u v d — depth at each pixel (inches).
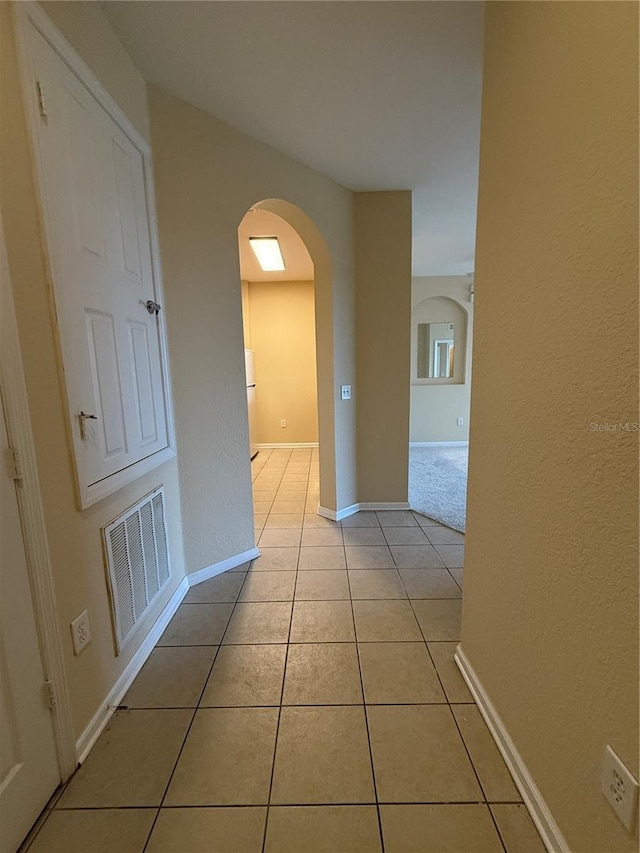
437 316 231.6
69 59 48.6
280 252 166.2
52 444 44.9
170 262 78.0
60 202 46.9
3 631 38.5
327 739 50.9
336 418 121.2
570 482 34.8
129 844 40.0
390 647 67.9
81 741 49.0
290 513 132.2
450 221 144.3
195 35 61.2
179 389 82.0
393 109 80.0
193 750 49.8
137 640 64.6
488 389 50.8
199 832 40.9
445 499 143.7
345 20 58.6
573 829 35.4
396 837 40.2
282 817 42.2
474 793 44.2
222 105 78.9
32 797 41.3
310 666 63.8
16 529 40.0
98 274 55.2
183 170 78.5
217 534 92.7
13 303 39.6
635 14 26.4
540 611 40.1
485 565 53.2
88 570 51.7
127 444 62.2
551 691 38.5
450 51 64.8
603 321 30.2
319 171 105.0
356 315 122.3
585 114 31.5
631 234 27.4
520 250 42.1
